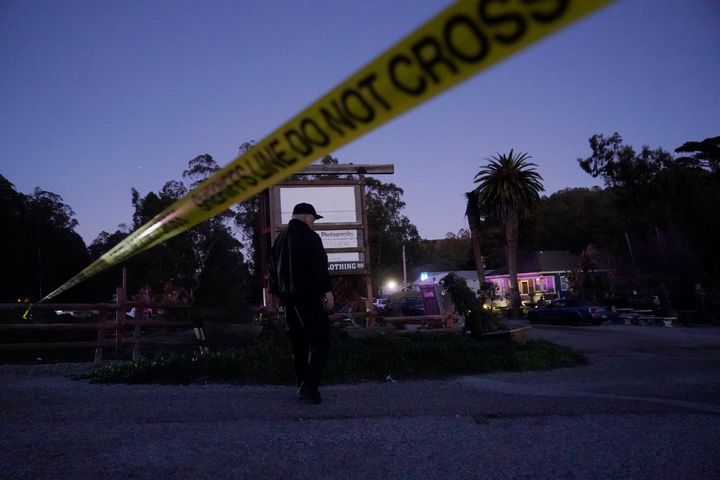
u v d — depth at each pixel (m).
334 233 12.59
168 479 2.70
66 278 56.69
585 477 2.91
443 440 3.47
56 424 3.70
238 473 2.81
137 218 41.28
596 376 7.36
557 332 20.25
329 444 3.31
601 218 49.59
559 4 0.51
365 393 5.16
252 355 6.54
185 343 9.59
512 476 2.90
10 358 8.86
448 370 7.04
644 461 3.17
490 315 9.98
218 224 35.38
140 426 3.62
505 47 0.55
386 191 57.72
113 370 6.15
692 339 16.62
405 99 0.68
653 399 5.32
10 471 2.74
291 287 4.39
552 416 4.19
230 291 8.58
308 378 4.42
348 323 11.50
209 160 39.97
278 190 12.55
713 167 42.81
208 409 4.19
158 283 36.44
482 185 36.94
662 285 26.75
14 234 51.97
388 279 59.31
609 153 42.50
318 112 0.80
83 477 2.69
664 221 34.94
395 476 2.85
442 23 0.60
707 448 3.43
